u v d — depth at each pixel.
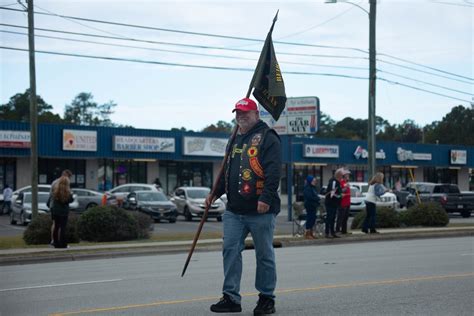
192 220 34.47
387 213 26.23
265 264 7.52
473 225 28.25
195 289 10.09
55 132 40.03
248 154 7.36
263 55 7.98
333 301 8.91
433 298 9.20
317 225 22.33
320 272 12.21
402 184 61.00
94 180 43.78
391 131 106.06
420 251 17.02
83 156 41.16
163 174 47.31
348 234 22.31
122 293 9.73
